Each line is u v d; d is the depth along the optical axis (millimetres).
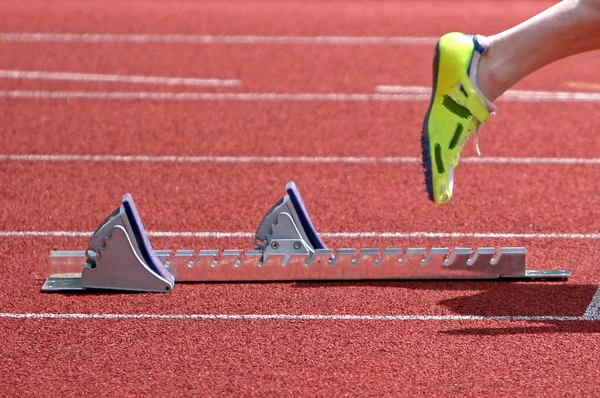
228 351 17000
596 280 20172
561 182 27516
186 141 32031
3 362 16656
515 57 18734
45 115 35281
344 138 32406
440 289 19734
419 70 42750
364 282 20172
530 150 30938
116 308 18906
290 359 16656
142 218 24484
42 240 22906
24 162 29500
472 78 18688
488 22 53656
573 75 41719
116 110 36094
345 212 24969
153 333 17750
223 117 35219
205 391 15578
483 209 25156
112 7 58812
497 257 19984
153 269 19734
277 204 20234
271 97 38156
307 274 20141
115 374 16188
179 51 46781
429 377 15953
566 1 18375
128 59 44938
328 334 17656
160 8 58656
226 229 23734
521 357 16625
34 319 18406
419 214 24797
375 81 40750
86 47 47500
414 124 34188
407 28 52438
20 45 47688
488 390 15531
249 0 61844
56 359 16766
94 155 30359
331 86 39906
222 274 20141
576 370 16156
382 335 17578
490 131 33250
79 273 20219
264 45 48312
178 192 26641
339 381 15844
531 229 23672
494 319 18203
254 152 30766
